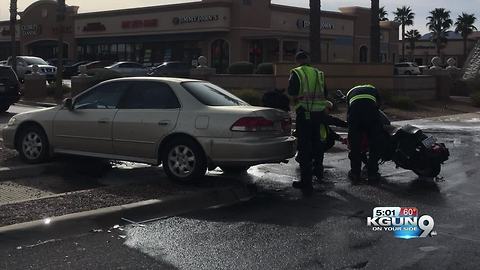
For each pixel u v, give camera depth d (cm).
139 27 4778
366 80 2311
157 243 552
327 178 894
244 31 4259
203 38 4425
